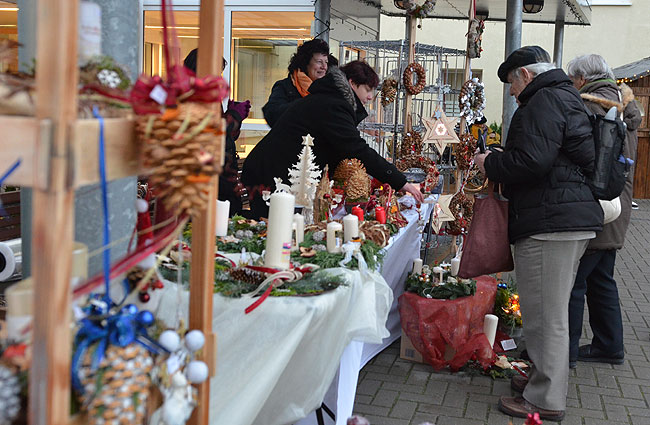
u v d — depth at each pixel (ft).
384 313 9.63
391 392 12.33
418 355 13.87
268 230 8.17
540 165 10.15
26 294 4.05
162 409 4.48
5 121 3.31
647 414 11.78
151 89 4.01
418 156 18.29
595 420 11.44
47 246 3.32
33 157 3.31
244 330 7.00
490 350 13.07
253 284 7.61
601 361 14.20
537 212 10.53
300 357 7.42
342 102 12.61
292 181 11.48
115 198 6.81
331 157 13.07
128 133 4.05
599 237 12.98
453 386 12.69
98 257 6.78
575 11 30.68
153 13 23.07
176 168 4.03
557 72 10.63
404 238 13.96
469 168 18.25
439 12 31.22
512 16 20.98
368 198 13.47
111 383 3.89
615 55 51.55
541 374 11.10
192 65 12.17
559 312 10.76
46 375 3.37
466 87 18.17
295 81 17.07
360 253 9.24
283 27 23.07
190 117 4.00
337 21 25.50
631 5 50.67
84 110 3.90
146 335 4.34
